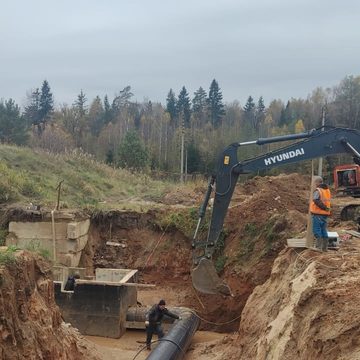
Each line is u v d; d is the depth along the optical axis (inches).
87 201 1131.3
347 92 2992.1
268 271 746.2
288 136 534.9
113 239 947.3
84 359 496.1
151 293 867.4
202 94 4114.2
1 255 394.3
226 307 768.3
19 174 1162.6
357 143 529.0
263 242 784.3
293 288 453.7
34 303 411.5
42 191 1106.7
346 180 796.0
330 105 3038.9
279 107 4163.4
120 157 1905.8
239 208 876.0
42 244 853.8
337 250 522.0
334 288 373.1
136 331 704.4
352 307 335.6
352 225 722.8
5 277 372.5
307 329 355.6
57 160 1472.7
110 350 606.9
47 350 400.5
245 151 1959.9
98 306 677.3
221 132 2642.7
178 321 632.4
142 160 1904.5
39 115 3644.2
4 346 354.3
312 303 374.6
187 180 1712.6
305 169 1649.9
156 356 513.7
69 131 3014.3
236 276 776.9
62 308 681.6
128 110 3971.5
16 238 860.6
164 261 908.0
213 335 721.0
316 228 513.0
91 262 919.7
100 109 3909.9
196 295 813.9
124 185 1457.9
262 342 445.4
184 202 1150.3
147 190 1422.2
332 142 530.3
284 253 589.0
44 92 3666.3
